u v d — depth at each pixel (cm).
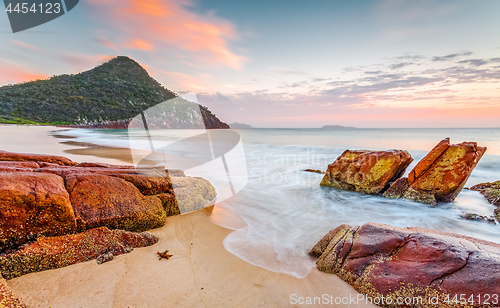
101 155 1214
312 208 601
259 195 669
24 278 249
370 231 321
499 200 641
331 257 315
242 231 430
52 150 1359
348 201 671
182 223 428
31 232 279
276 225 475
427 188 649
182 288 259
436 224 526
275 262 332
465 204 650
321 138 3591
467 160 613
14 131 3008
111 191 366
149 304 231
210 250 350
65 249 280
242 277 290
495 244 286
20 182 295
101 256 292
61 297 229
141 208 382
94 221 327
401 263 267
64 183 341
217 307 236
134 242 328
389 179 739
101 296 235
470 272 235
